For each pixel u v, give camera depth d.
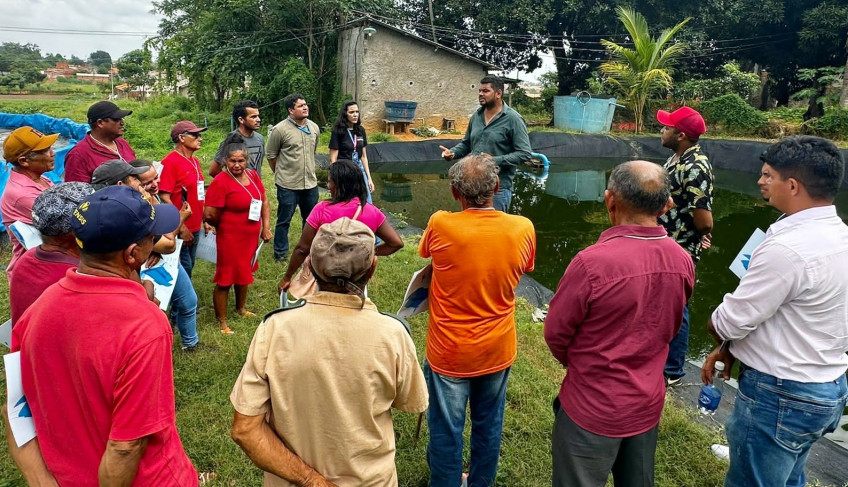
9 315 4.07
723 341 2.21
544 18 21.91
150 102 27.86
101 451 1.53
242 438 1.50
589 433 1.97
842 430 3.49
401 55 19.19
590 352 1.96
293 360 1.50
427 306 2.61
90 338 1.45
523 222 2.28
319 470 1.58
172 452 1.61
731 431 2.17
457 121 20.59
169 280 3.27
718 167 17.72
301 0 18.02
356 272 1.53
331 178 3.27
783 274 1.89
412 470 2.77
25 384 1.54
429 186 13.02
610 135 19.77
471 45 24.47
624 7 21.89
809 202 1.94
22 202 2.82
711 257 7.80
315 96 19.16
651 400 1.96
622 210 1.95
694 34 22.11
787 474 2.04
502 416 2.46
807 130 18.42
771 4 20.48
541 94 27.02
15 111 23.97
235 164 3.88
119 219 1.48
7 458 2.71
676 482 2.78
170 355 1.56
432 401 2.38
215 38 19.98
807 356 1.93
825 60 21.55
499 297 2.25
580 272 1.91
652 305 1.89
